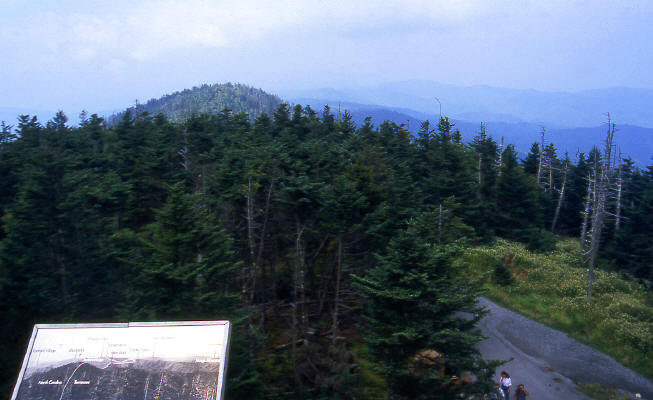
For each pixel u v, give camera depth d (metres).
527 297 35.41
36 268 20.30
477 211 43.41
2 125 43.47
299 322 27.66
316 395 21.12
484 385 17.30
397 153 45.16
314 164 30.61
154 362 10.64
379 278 18.03
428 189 41.25
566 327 30.84
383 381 22.56
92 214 24.22
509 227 50.59
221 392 10.33
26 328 20.05
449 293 17.62
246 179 27.23
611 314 30.72
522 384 22.98
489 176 53.31
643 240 44.47
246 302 25.88
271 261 29.78
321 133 49.12
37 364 10.48
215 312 17.28
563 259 44.53
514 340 29.09
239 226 28.84
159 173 33.34
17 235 20.27
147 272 16.34
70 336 10.88
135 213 31.14
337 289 24.78
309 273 30.12
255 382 17.22
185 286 16.67
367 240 26.34
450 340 17.34
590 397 22.64
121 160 38.94
